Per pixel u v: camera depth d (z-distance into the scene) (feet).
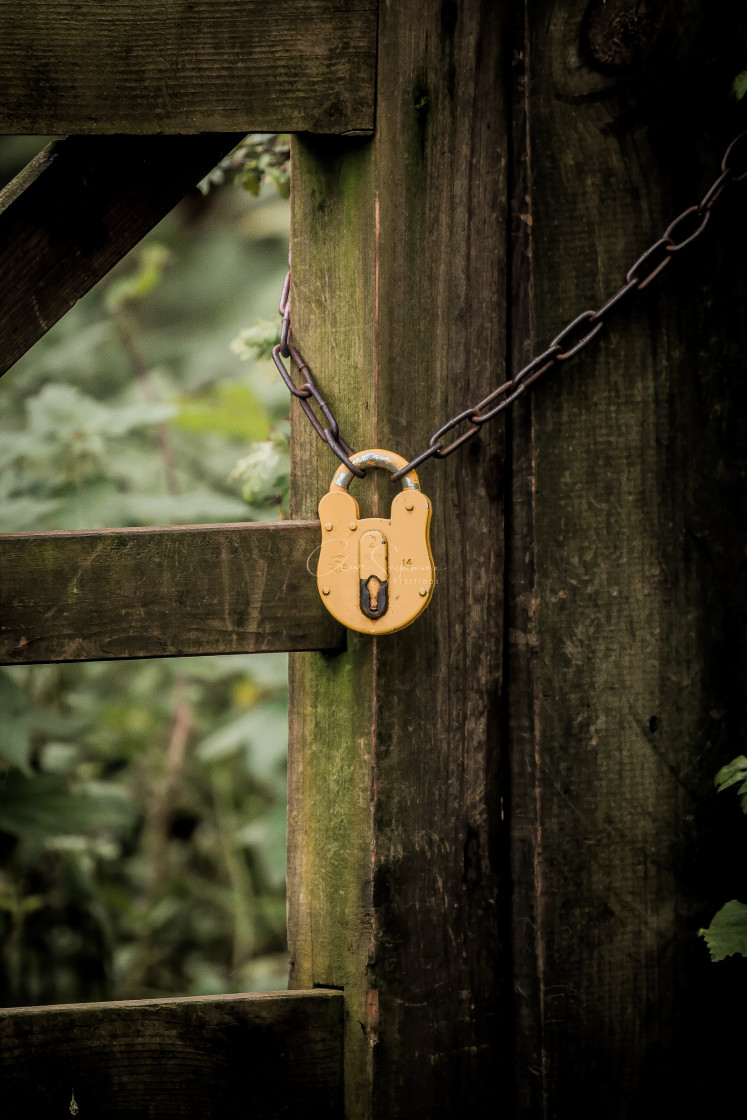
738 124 6.30
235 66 6.14
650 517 6.35
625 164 6.28
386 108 6.19
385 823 6.30
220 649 6.23
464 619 6.31
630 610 6.35
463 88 6.21
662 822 6.39
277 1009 6.32
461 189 6.23
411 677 6.29
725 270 6.33
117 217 6.17
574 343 6.29
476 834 6.35
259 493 7.23
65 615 6.18
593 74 6.24
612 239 6.29
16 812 7.66
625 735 6.37
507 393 6.28
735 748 6.41
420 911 6.33
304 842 6.41
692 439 6.35
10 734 7.37
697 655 6.38
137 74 6.11
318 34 6.15
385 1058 6.33
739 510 6.38
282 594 6.24
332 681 6.33
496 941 6.38
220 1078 6.31
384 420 6.24
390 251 6.22
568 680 6.34
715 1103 6.44
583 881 6.37
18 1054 6.24
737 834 6.41
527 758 6.35
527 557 6.32
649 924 6.40
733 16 6.27
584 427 6.31
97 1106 6.27
